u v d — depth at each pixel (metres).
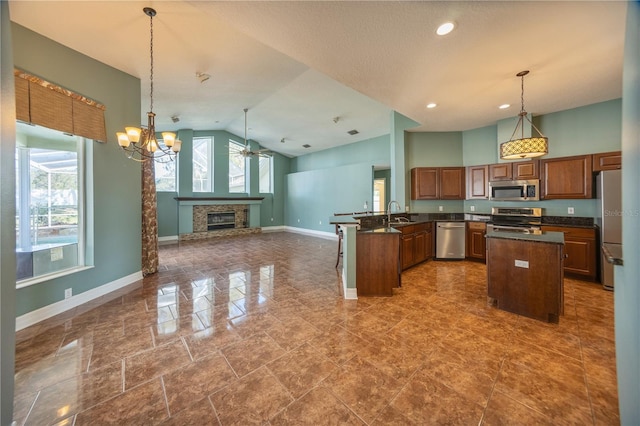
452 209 5.42
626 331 1.23
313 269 4.47
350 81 2.97
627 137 1.23
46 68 2.57
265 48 3.42
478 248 4.73
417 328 2.38
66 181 2.99
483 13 1.86
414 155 5.45
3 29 1.28
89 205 3.08
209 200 8.09
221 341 2.18
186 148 7.76
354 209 7.55
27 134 2.78
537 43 2.25
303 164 10.00
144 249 4.10
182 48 3.15
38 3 2.17
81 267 3.00
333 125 6.94
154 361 1.91
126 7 2.35
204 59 3.52
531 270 2.54
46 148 2.89
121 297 3.16
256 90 4.97
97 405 1.49
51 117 2.52
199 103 5.41
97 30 2.60
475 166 4.96
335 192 8.10
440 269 4.38
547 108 3.94
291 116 6.58
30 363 1.88
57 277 2.71
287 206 10.15
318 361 1.90
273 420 1.39
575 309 2.74
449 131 5.34
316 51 2.34
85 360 1.92
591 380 1.67
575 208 4.02
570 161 3.88
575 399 1.51
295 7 1.77
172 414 1.43
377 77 2.86
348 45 2.25
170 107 5.46
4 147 1.28
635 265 1.13
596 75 2.87
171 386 1.65
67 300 2.80
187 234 7.74
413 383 1.66
